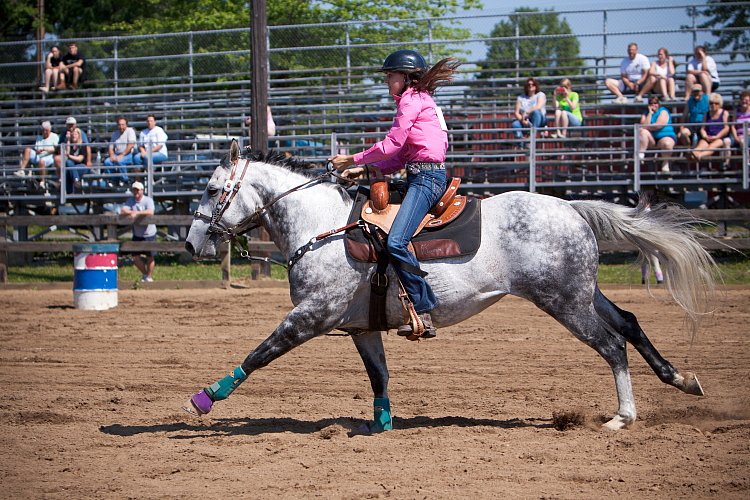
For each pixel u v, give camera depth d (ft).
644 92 89.35
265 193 30.25
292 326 28.55
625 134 89.76
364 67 99.50
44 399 35.32
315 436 28.94
